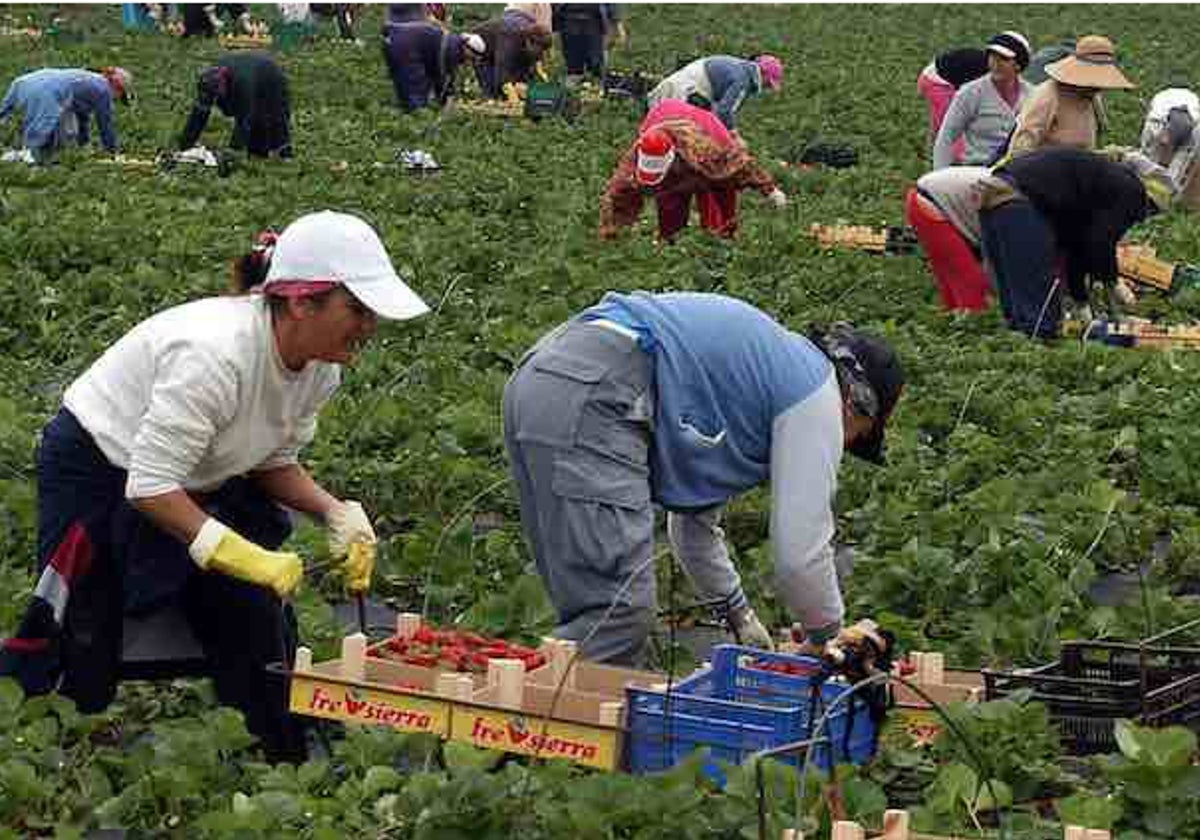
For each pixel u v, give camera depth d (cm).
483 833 777
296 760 902
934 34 6028
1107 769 826
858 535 1313
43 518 878
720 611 982
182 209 2517
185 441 839
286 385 857
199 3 4847
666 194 2197
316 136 3331
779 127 3750
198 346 838
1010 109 2238
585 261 2192
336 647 968
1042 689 916
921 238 1972
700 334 916
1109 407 1619
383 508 1353
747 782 774
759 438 915
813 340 926
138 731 966
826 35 5894
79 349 1794
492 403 1573
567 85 3756
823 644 912
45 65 4281
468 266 2211
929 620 1139
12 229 2294
